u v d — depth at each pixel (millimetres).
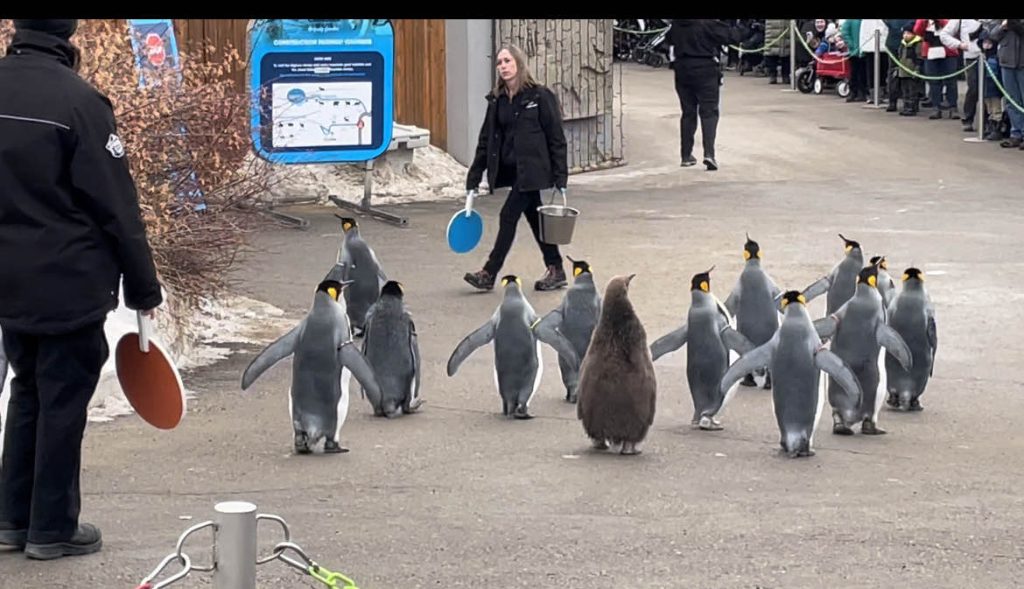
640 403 8938
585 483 8469
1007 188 19984
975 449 9195
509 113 13938
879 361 9383
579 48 22234
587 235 16875
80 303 6754
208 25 18375
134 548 7258
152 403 7211
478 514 7895
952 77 27828
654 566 7086
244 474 8602
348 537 7500
